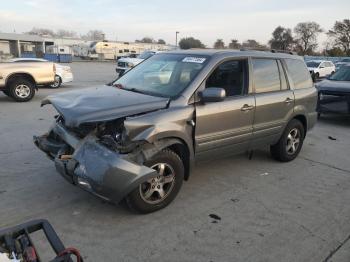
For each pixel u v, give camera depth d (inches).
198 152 179.3
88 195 178.5
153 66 207.9
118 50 2935.5
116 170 144.3
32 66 477.4
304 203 183.6
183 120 166.6
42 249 134.5
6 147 255.0
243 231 153.8
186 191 190.5
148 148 155.9
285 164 242.2
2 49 2726.4
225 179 209.8
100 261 130.1
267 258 135.9
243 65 203.5
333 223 163.9
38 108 423.8
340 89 377.1
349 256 139.3
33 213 160.2
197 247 140.9
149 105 162.1
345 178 221.6
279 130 228.1
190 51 207.8
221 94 169.2
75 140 160.9
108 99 167.8
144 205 159.6
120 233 147.6
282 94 224.2
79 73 1170.0
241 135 199.9
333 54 2874.0
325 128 370.3
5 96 528.1
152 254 135.4
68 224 152.4
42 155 237.3
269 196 189.9
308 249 142.6
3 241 88.2
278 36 3329.2
